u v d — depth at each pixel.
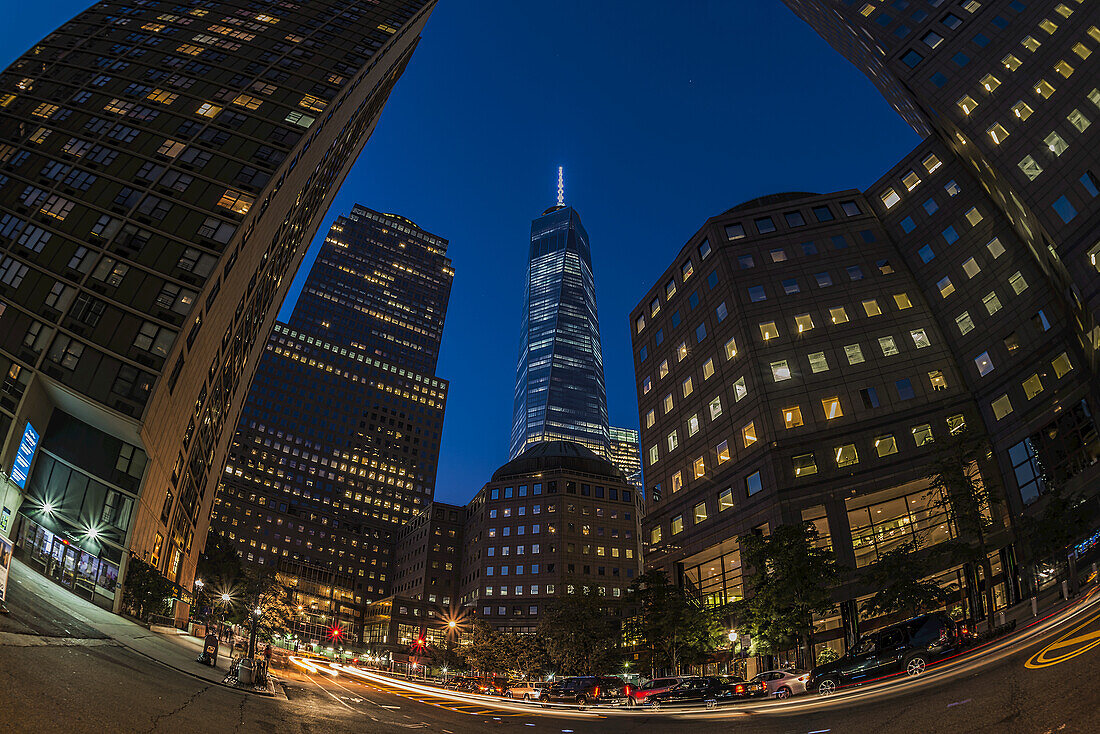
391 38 93.50
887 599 39.72
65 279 55.22
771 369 61.56
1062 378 48.66
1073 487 44.47
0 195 60.91
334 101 76.06
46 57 77.75
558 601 80.19
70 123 67.69
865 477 54.06
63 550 48.94
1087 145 49.81
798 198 72.44
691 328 73.62
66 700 13.88
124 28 83.75
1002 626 30.16
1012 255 55.50
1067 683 15.81
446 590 166.12
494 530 136.25
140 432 49.38
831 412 57.72
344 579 174.62
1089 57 53.06
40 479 51.06
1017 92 56.31
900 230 65.38
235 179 63.44
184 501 67.75
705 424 67.88
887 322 60.75
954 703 17.47
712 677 38.03
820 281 65.06
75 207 59.88
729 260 69.56
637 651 75.50
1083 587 33.00
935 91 62.31
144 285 55.09
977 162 58.56
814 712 22.20
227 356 74.12
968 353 56.06
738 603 47.88
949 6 66.69
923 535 51.62
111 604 46.41
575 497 135.12
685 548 67.06
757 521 57.78
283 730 17.36
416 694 43.84
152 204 60.34
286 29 89.25
